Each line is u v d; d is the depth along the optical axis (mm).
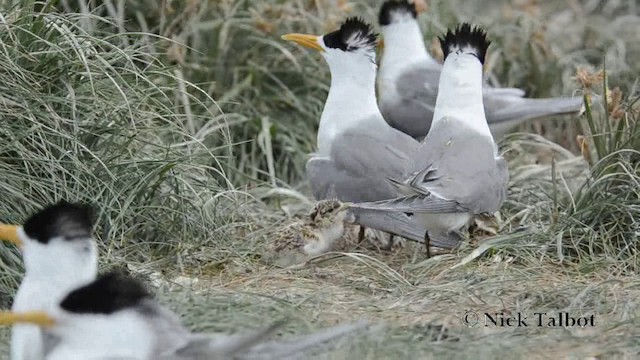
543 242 12453
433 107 14922
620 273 11930
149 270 11688
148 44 13711
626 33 17984
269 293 11102
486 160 12430
